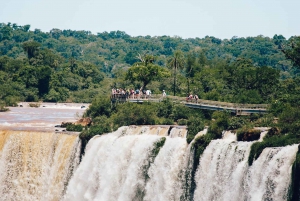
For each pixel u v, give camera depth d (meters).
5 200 100.88
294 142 74.12
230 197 75.94
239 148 77.62
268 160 72.75
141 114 109.00
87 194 95.69
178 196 85.12
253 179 73.38
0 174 101.88
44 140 102.50
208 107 111.62
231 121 89.06
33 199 100.44
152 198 88.06
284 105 98.75
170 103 115.62
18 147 102.44
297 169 67.19
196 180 82.44
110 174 93.69
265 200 71.06
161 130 95.38
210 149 81.81
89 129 103.12
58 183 99.50
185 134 91.62
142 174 90.38
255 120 98.06
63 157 100.25
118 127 104.38
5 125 123.75
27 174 101.38
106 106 122.12
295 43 114.56
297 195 67.19
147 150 90.31
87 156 97.69
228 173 78.00
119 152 93.81
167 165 87.38
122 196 91.31
